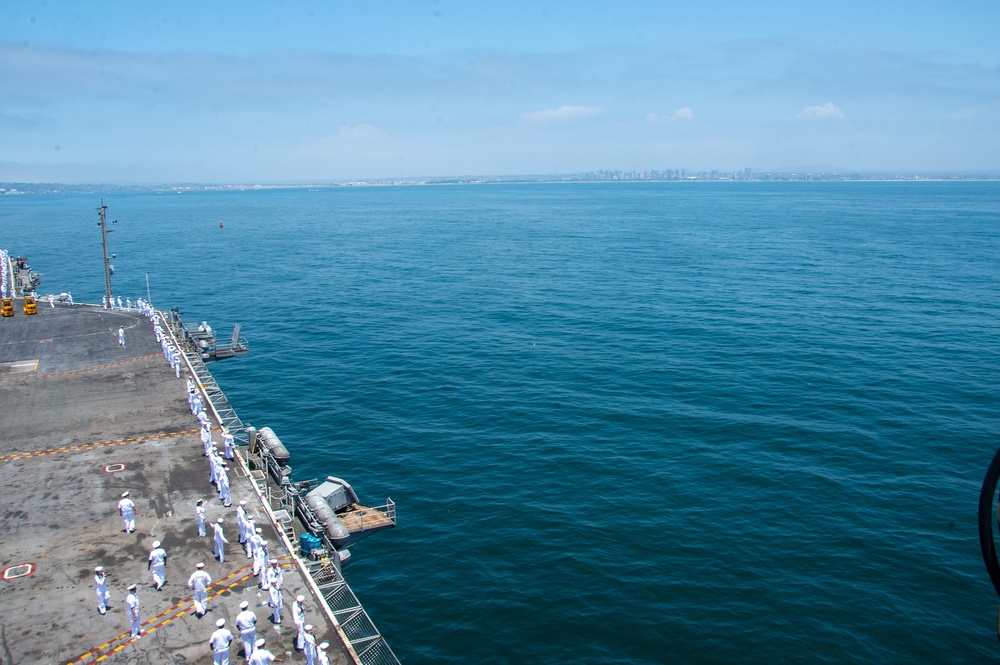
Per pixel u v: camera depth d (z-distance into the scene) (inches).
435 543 1541.6
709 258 5378.9
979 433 2018.9
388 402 2375.7
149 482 1392.7
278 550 1159.6
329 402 2390.5
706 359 2733.8
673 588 1369.3
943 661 1176.2
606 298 3914.9
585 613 1309.1
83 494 1334.9
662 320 3366.1
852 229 7593.5
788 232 7327.8
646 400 2317.9
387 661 922.7
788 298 3826.3
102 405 1817.2
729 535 1539.1
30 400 1849.2
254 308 3878.0
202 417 1653.5
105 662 885.8
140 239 7701.8
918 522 1576.0
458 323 3430.1
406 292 4256.9
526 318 3489.2
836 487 1729.8
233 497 1338.6
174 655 901.8
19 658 888.3
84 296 4247.0
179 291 4409.5
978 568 1414.9
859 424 2090.3
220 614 989.8
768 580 1386.6
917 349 2827.3
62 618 971.3
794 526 1567.4
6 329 2637.8
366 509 1429.6
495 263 5354.3
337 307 3868.1
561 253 5861.2
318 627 970.1
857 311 3499.0
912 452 1909.4
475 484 1792.6
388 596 1371.8
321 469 1887.3
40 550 1139.3
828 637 1231.5
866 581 1379.2
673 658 1194.0
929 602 1318.9
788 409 2212.1
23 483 1374.3
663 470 1836.9
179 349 2289.6
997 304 3622.0
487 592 1375.5
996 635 1234.0
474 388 2482.8
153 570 1037.8
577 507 1669.5
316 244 7003.0
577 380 2532.0
